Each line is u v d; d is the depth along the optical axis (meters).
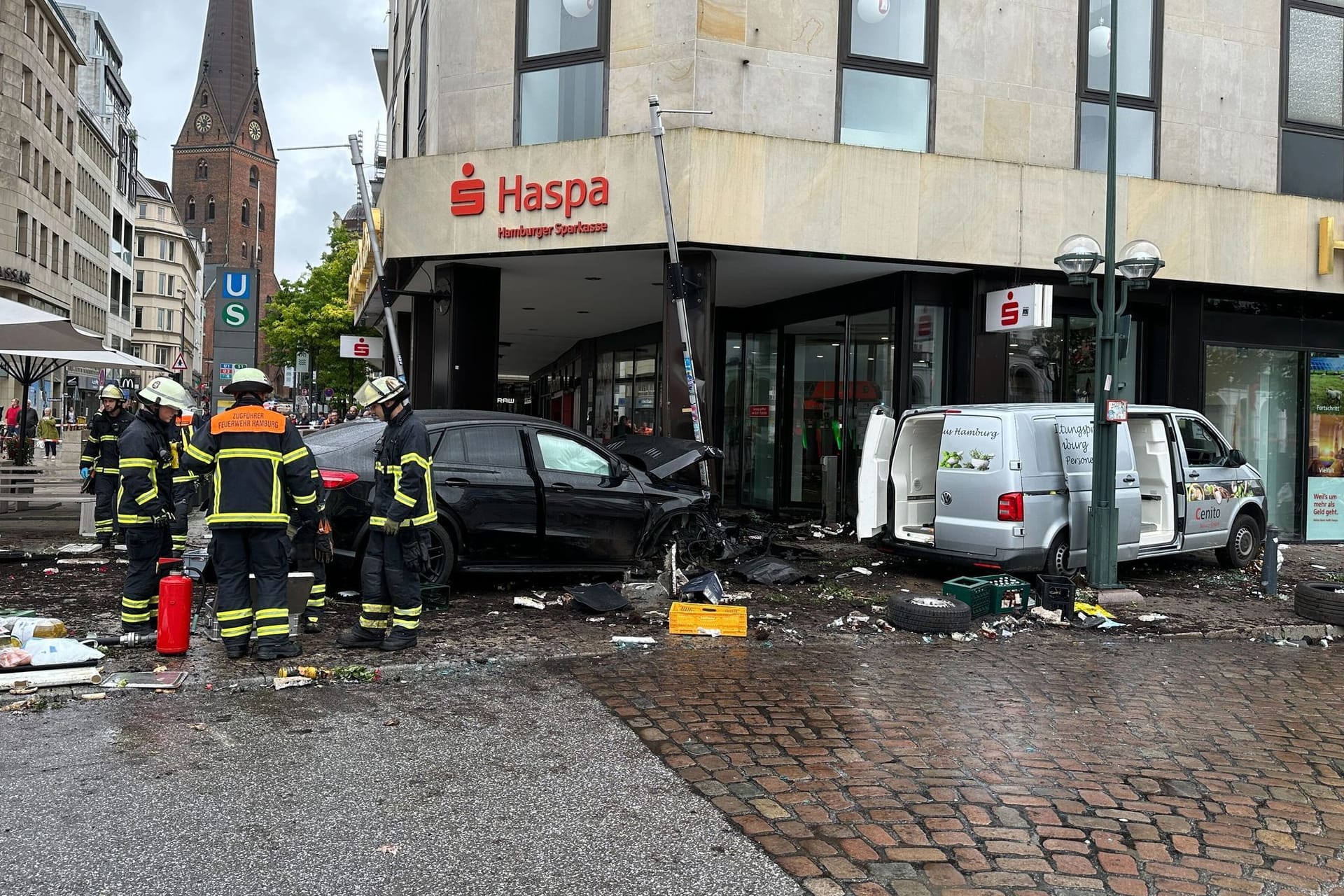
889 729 5.36
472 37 13.17
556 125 12.87
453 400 13.42
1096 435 9.78
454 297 13.35
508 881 3.48
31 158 49.69
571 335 23.62
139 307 98.94
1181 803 4.42
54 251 55.12
